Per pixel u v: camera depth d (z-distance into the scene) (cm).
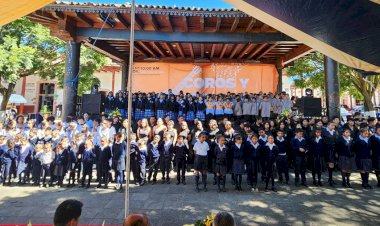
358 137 737
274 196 634
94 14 920
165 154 766
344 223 472
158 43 1183
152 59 1443
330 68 972
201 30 1039
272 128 934
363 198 618
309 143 778
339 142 743
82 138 775
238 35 1043
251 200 601
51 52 1627
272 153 698
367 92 1723
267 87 1430
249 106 1171
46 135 835
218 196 630
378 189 696
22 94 2269
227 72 1431
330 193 659
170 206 557
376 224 468
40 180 779
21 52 1172
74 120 963
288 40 1030
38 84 2281
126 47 1280
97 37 1012
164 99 1179
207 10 879
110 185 739
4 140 775
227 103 1173
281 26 448
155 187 711
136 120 1158
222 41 1045
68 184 733
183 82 1426
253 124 1015
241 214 513
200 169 695
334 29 375
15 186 733
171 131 837
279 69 1440
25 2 372
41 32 1389
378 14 312
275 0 379
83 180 729
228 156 724
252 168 702
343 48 410
